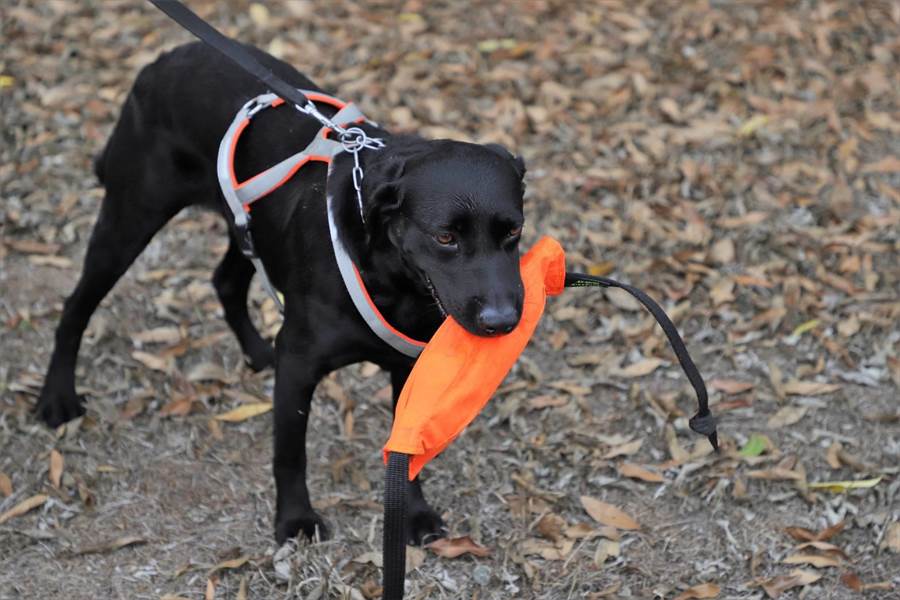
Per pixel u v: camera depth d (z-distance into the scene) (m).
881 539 3.86
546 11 7.22
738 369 4.73
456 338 3.04
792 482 4.12
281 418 3.58
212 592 3.61
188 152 3.90
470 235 2.98
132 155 4.00
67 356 4.33
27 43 6.61
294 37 6.83
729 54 6.82
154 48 6.70
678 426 4.41
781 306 4.98
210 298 5.09
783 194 5.72
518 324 3.04
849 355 4.77
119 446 4.28
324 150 3.47
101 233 4.13
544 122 6.19
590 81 6.56
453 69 6.61
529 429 4.40
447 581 3.70
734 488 4.07
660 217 5.57
